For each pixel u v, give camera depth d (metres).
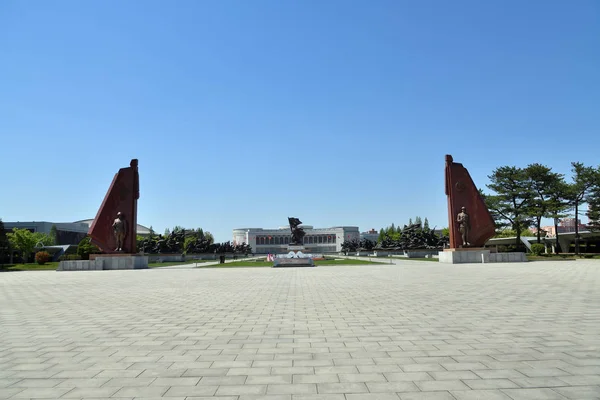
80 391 5.45
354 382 5.66
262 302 14.13
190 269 39.94
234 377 5.96
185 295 16.73
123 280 25.95
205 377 5.97
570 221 121.75
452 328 9.16
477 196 44.59
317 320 10.43
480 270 30.31
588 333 8.45
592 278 21.95
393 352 7.21
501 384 5.48
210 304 13.83
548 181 57.62
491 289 17.02
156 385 5.65
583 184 55.66
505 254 42.69
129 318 11.18
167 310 12.59
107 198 43.16
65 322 10.66
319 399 5.05
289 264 44.12
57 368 6.52
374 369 6.24
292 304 13.48
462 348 7.39
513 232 79.44
